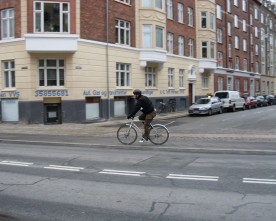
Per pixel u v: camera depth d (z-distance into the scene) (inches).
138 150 503.5
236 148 484.4
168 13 1349.7
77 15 932.6
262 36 2566.4
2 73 952.9
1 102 961.5
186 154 461.1
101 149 517.3
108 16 1042.7
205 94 1633.9
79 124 917.8
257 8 2453.2
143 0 1184.2
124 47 1098.1
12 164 397.7
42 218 222.5
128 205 245.4
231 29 1974.7
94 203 251.1
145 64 1174.3
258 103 1847.9
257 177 320.5
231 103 1407.5
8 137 670.5
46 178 328.5
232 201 250.7
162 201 253.3
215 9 1674.5
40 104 914.7
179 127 828.6
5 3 936.9
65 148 531.5
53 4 916.0
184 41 1460.4
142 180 316.5
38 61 916.0
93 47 984.3
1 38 949.8
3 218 223.5
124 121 1000.2
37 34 893.8
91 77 978.7
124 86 1111.0
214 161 404.5
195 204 245.1
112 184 303.3
